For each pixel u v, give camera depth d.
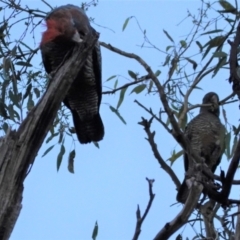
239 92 7.01
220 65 8.12
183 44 9.03
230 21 8.34
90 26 9.76
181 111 8.37
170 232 5.43
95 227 6.79
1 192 5.94
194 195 5.62
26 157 6.15
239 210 7.72
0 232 5.84
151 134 6.49
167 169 6.62
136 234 5.05
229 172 6.62
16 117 8.95
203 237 7.41
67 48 9.86
